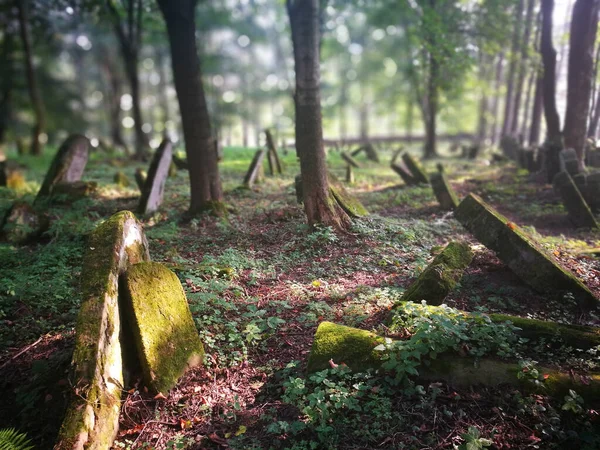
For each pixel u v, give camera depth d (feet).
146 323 8.59
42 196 21.36
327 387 8.12
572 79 26.43
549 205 21.74
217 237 17.04
